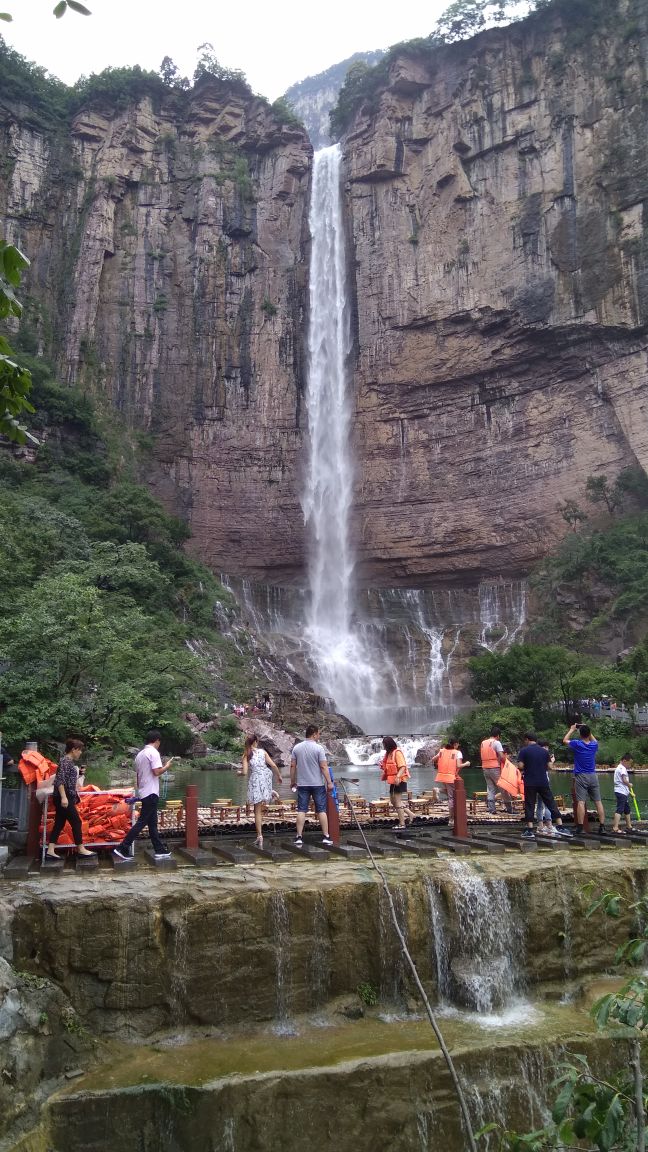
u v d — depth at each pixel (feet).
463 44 197.67
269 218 216.33
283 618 194.39
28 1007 26.81
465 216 191.83
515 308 180.55
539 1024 30.63
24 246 197.67
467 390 192.24
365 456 201.05
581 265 173.88
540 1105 27.30
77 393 181.27
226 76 223.30
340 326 208.44
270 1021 30.22
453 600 193.57
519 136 186.50
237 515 200.44
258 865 34.68
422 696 180.24
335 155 214.28
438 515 193.67
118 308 201.36
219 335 205.87
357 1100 26.02
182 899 30.53
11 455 167.84
